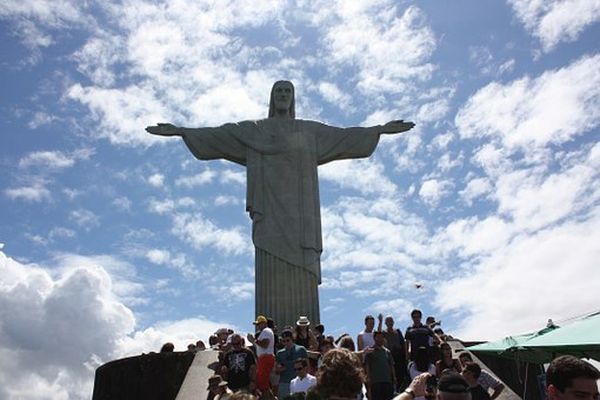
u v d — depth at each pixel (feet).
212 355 66.33
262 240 96.58
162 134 101.04
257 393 48.14
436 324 69.62
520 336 45.75
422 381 19.44
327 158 104.68
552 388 19.07
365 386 50.01
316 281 95.40
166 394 65.82
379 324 58.85
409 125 104.53
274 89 107.76
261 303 93.56
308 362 48.78
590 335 35.32
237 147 102.58
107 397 67.31
